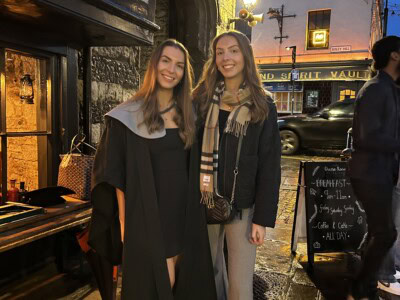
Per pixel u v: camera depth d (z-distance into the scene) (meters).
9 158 2.39
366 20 14.19
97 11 2.11
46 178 2.68
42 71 2.61
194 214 1.83
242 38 1.81
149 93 1.73
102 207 1.80
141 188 1.68
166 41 1.77
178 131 1.77
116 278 2.19
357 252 3.07
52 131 2.65
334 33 14.72
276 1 15.50
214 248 2.04
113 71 3.68
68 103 2.77
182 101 1.79
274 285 2.67
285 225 4.05
